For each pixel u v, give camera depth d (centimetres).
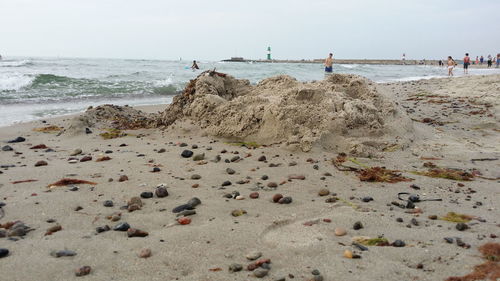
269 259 271
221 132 675
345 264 266
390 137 645
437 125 855
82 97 1416
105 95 1496
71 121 793
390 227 333
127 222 339
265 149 602
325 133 606
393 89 1591
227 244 296
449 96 1292
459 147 648
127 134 744
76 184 448
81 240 301
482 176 506
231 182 460
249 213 362
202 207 377
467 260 269
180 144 646
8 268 255
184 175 486
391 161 563
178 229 323
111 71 2716
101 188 434
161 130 760
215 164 534
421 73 3572
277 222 340
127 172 498
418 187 452
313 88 676
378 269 259
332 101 664
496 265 261
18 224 327
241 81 857
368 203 397
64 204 383
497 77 1567
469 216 362
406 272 255
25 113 1040
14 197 400
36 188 432
